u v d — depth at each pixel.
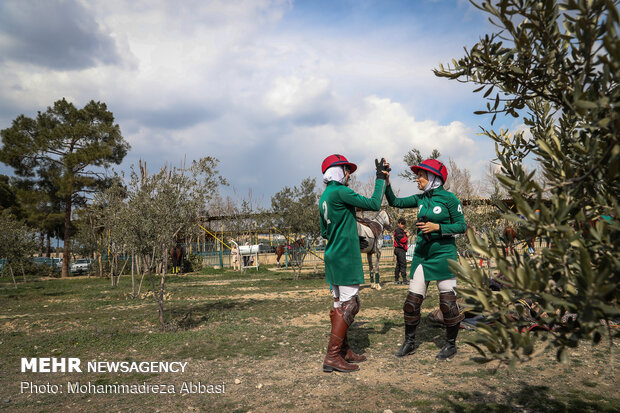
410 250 22.30
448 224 4.33
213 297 11.62
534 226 1.54
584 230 1.62
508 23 1.88
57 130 31.48
